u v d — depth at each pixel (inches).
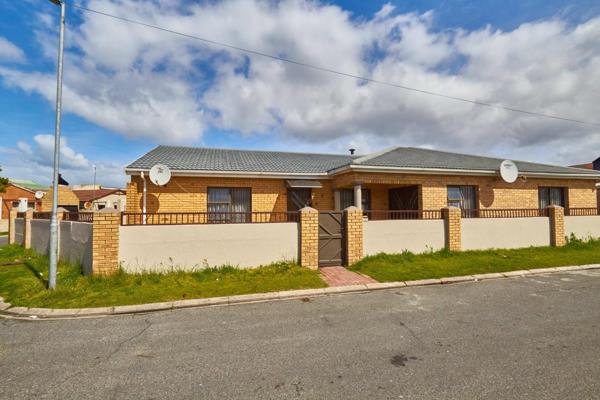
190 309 208.4
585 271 309.9
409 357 134.4
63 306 208.5
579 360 129.5
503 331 162.1
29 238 462.9
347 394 107.7
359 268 307.6
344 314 194.1
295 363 130.8
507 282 270.4
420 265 316.5
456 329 165.8
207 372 124.6
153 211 409.4
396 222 351.3
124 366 130.6
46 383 117.9
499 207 490.9
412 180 444.5
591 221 451.2
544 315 186.2
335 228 325.4
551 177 521.0
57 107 245.4
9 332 170.2
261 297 227.8
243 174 432.5
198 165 440.8
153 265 276.4
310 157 610.9
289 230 312.2
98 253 262.4
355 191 419.8
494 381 114.1
